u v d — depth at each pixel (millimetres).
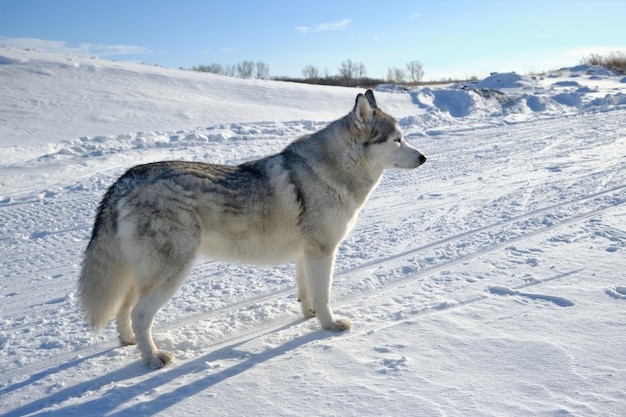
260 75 62875
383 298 5238
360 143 5004
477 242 6770
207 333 4844
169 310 5410
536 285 5012
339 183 4902
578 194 8570
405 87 28703
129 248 4195
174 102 22594
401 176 11422
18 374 4234
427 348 3930
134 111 20797
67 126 18406
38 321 5297
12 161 13680
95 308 4270
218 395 3572
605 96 23453
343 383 3557
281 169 4770
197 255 4391
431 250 6676
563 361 3510
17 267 6969
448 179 10820
